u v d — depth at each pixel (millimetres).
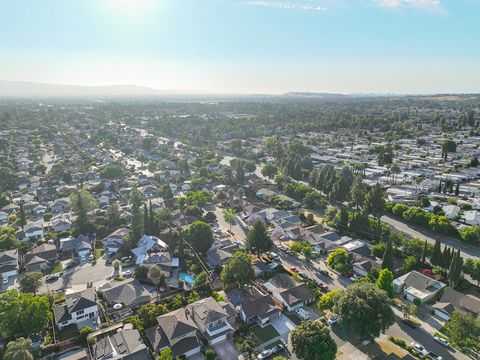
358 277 88062
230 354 62188
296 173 176500
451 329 65938
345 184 143250
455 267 81125
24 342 54969
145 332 66125
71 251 104250
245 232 119062
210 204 143000
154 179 180000
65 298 77188
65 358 58938
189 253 101000
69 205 138875
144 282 87562
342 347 64000
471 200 141750
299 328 59438
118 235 111625
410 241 99438
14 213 131750
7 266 91625
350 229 116438
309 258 97875
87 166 196875
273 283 81938
